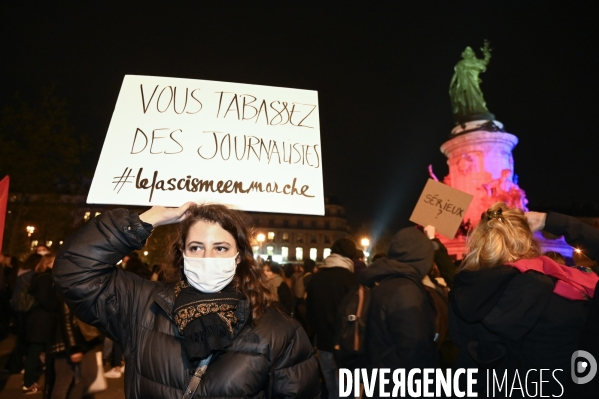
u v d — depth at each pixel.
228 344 1.87
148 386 1.88
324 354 5.17
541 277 2.26
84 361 4.71
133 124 2.86
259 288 2.03
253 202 2.85
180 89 2.98
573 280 2.30
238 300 1.97
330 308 5.12
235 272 2.05
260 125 3.01
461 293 2.40
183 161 2.84
